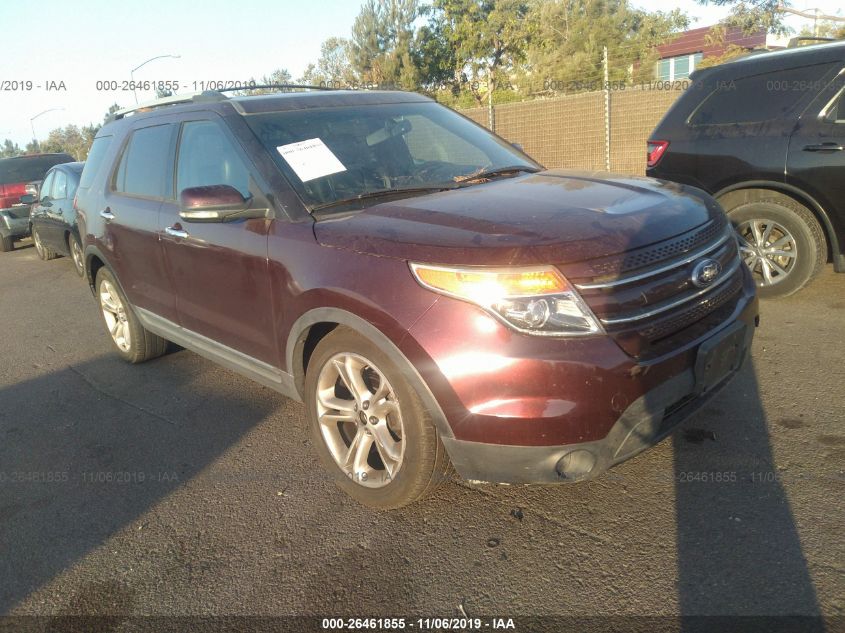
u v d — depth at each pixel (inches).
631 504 115.7
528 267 96.4
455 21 1140.5
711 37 794.8
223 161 144.9
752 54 216.8
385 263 107.2
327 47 1462.8
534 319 95.5
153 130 176.7
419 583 101.9
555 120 561.0
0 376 211.9
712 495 116.1
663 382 101.4
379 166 142.2
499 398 96.3
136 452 151.6
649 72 918.4
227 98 154.3
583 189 127.1
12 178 509.0
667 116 230.8
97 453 152.9
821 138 194.4
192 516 124.4
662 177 230.1
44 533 123.7
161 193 168.1
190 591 104.6
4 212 491.5
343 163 139.0
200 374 195.0
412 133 156.3
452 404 99.0
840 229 196.7
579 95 536.4
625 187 129.0
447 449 103.3
